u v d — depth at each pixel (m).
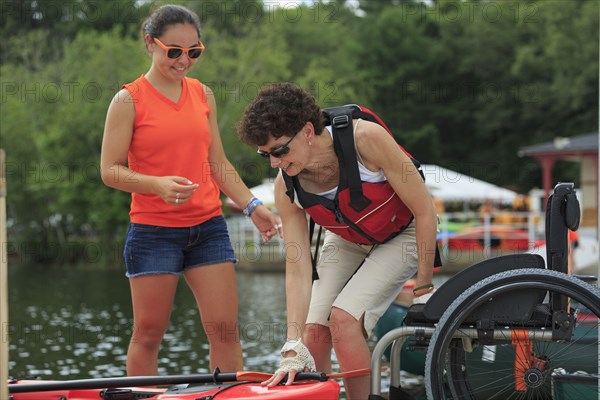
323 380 3.52
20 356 8.15
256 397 3.40
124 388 4.22
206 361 7.76
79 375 7.08
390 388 3.74
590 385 3.73
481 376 4.98
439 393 3.38
